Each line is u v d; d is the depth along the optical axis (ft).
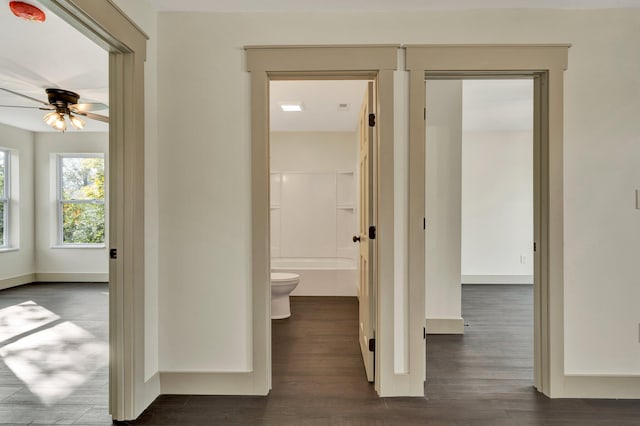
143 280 7.09
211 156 7.75
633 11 7.51
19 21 8.04
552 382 7.52
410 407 7.10
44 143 19.92
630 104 7.55
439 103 11.66
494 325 12.48
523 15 7.55
